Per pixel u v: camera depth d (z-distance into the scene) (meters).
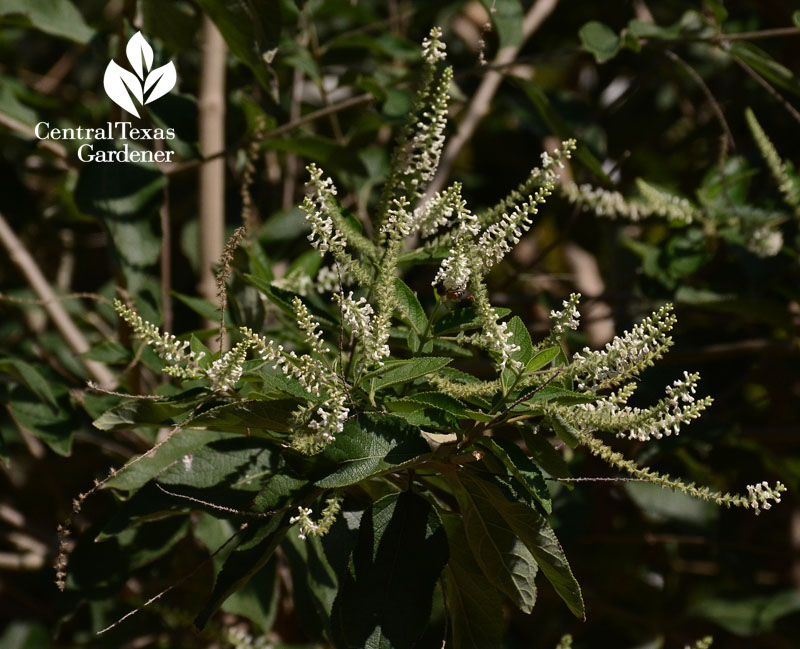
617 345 1.69
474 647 1.76
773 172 2.13
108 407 2.04
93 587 1.99
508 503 1.69
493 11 2.13
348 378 1.75
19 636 2.24
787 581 2.50
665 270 2.21
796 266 2.32
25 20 2.19
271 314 2.00
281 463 1.80
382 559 1.72
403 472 1.76
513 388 1.70
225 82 2.32
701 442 2.19
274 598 2.05
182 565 2.15
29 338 2.33
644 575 2.55
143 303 2.04
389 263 1.71
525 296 2.33
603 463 2.29
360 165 2.18
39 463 2.43
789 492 2.55
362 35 2.33
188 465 1.80
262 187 2.38
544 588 2.41
